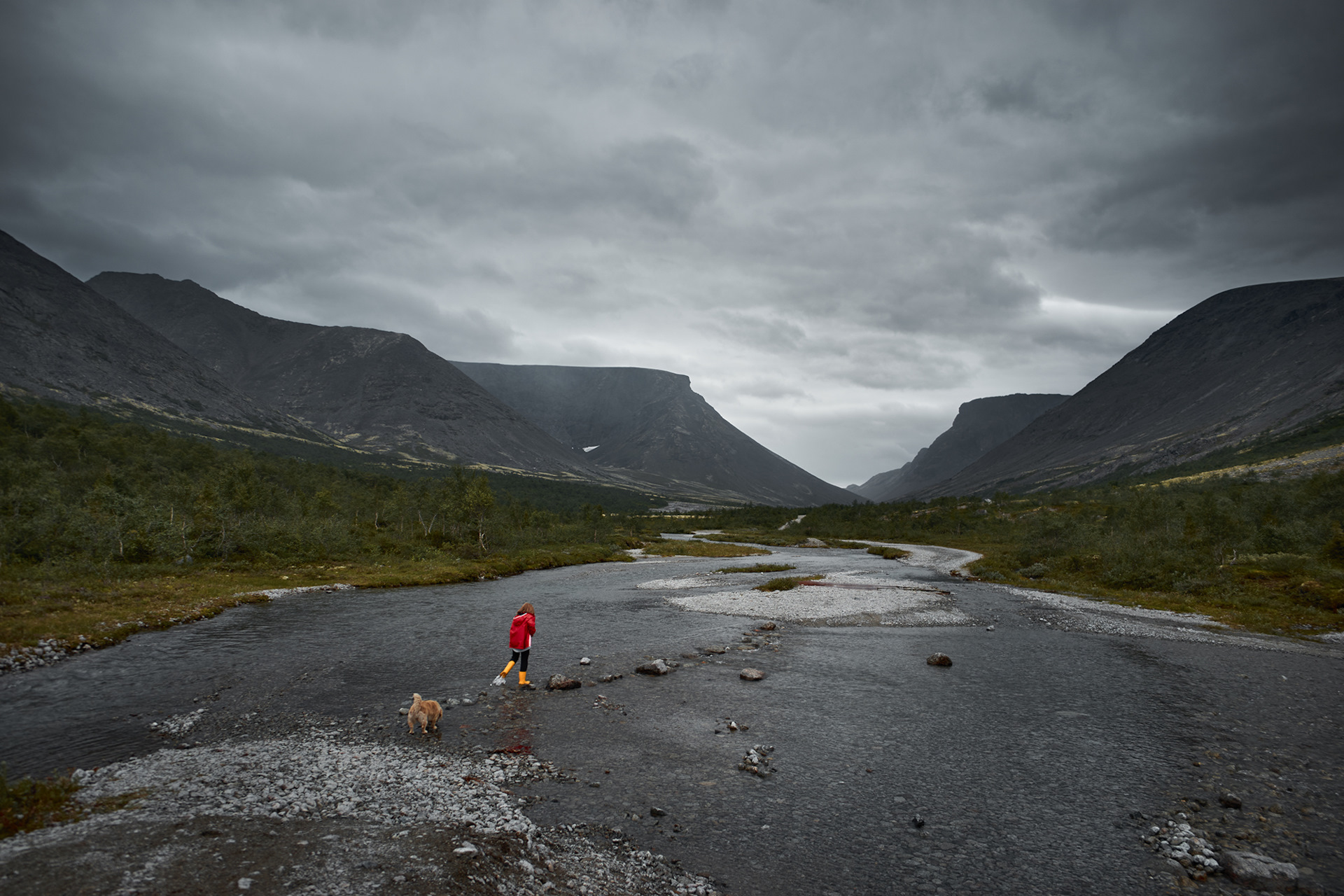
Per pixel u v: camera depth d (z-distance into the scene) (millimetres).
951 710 19109
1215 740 16609
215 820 11008
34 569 40719
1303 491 89562
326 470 171125
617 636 30484
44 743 15453
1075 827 11891
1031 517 131625
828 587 51344
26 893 8062
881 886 9836
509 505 110250
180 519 63125
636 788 13461
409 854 9930
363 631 30609
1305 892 9562
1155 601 42531
